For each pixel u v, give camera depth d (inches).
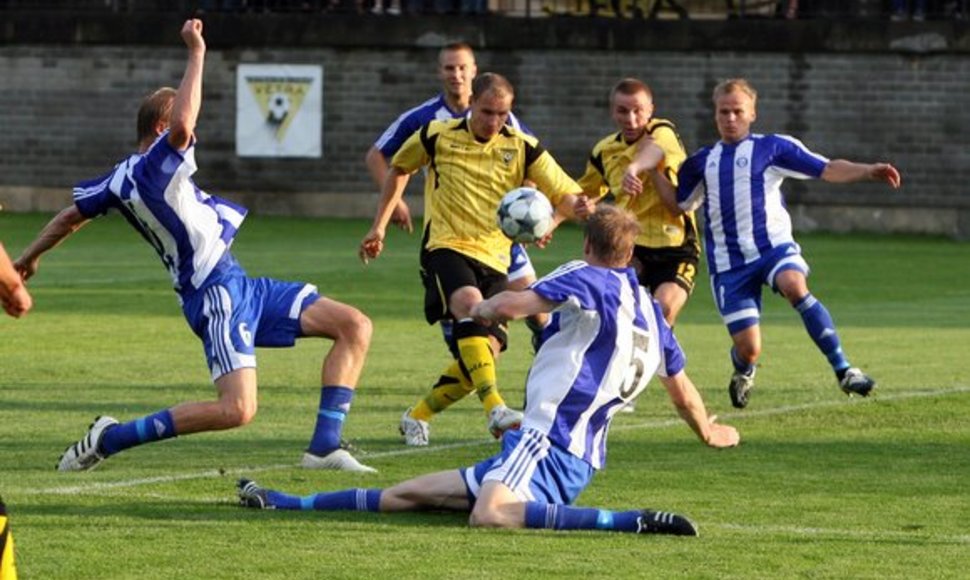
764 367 1130.0
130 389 986.7
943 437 853.2
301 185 2512.3
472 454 794.8
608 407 612.1
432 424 892.0
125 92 2544.3
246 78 2506.2
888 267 1916.8
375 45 2476.6
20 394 961.5
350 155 2500.0
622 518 606.2
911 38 2370.8
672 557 571.8
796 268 922.7
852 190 2399.1
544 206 783.1
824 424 893.2
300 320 734.5
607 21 2433.6
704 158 946.1
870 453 802.2
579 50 2444.6
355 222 2434.8
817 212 2405.3
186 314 717.3
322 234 2230.6
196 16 2504.9
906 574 553.9
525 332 1344.7
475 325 786.8
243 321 711.7
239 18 2495.1
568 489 613.3
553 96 2455.7
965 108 2372.0
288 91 2498.8
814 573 552.7
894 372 1097.4
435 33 2460.6
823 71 2397.9
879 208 2397.9
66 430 837.8
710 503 674.2
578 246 2087.8
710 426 651.5
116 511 638.5
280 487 699.4
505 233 784.3
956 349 1222.9
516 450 610.9
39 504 649.0
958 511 663.8
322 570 548.7
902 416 919.7
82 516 627.8
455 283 797.9
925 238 2351.1
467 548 579.2
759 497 688.4
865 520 642.8
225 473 727.1
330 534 600.4
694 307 1541.6
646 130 955.3
